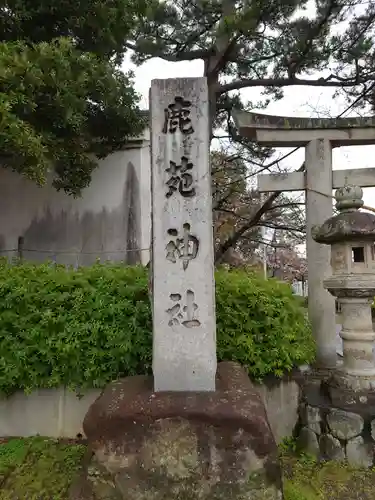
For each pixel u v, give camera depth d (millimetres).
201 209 3242
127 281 4188
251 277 4582
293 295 4422
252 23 7176
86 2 5758
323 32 7859
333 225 3977
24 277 4152
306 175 5289
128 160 8328
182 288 3195
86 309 3980
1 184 8578
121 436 2736
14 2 5469
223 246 11195
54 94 5414
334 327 5035
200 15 8062
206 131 3289
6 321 3924
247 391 3121
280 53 8328
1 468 3400
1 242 8422
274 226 10922
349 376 3934
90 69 5691
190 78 3328
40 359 3951
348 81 8484
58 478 3285
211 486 2650
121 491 2670
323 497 3125
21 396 4129
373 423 3574
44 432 4105
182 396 2979
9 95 4742
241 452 2686
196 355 3145
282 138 5277
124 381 3490
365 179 5148
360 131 5203
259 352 4082
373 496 3146
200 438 2701
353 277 4004
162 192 3264
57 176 8297
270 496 2656
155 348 3162
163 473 2666
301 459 3691
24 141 4723
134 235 8195
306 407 3916
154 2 7281
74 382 3986
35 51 4977
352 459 3582
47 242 8352
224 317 4121
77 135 6375
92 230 8312
